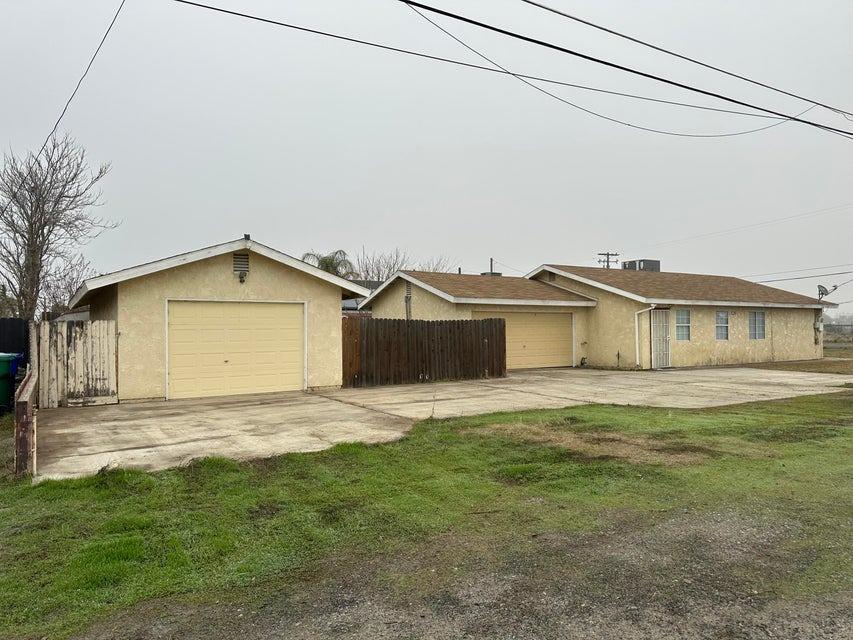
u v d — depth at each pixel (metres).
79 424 8.84
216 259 12.20
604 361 20.28
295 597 3.33
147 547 4.03
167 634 2.93
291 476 5.81
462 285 19.59
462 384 14.50
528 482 5.56
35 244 19.86
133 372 11.30
